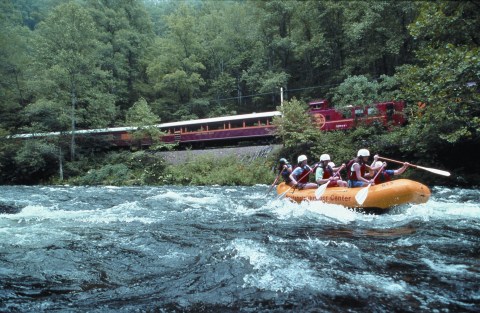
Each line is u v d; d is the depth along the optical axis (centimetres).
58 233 638
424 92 1228
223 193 1414
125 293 353
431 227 610
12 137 2948
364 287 347
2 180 2912
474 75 1110
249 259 447
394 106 1947
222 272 404
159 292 353
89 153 3075
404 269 398
